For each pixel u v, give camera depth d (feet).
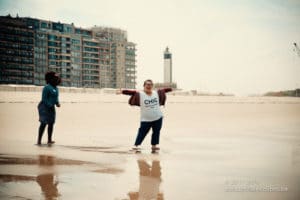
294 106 165.48
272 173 22.00
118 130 50.42
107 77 549.54
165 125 59.16
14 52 461.37
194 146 34.37
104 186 18.67
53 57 493.36
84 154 28.81
